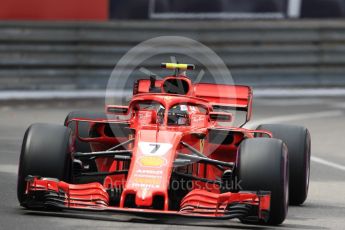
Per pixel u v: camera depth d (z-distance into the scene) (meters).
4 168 43.78
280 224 32.38
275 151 31.62
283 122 67.44
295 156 36.78
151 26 84.50
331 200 39.09
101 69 83.50
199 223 31.47
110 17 84.50
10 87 80.25
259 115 71.38
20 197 32.16
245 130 32.84
